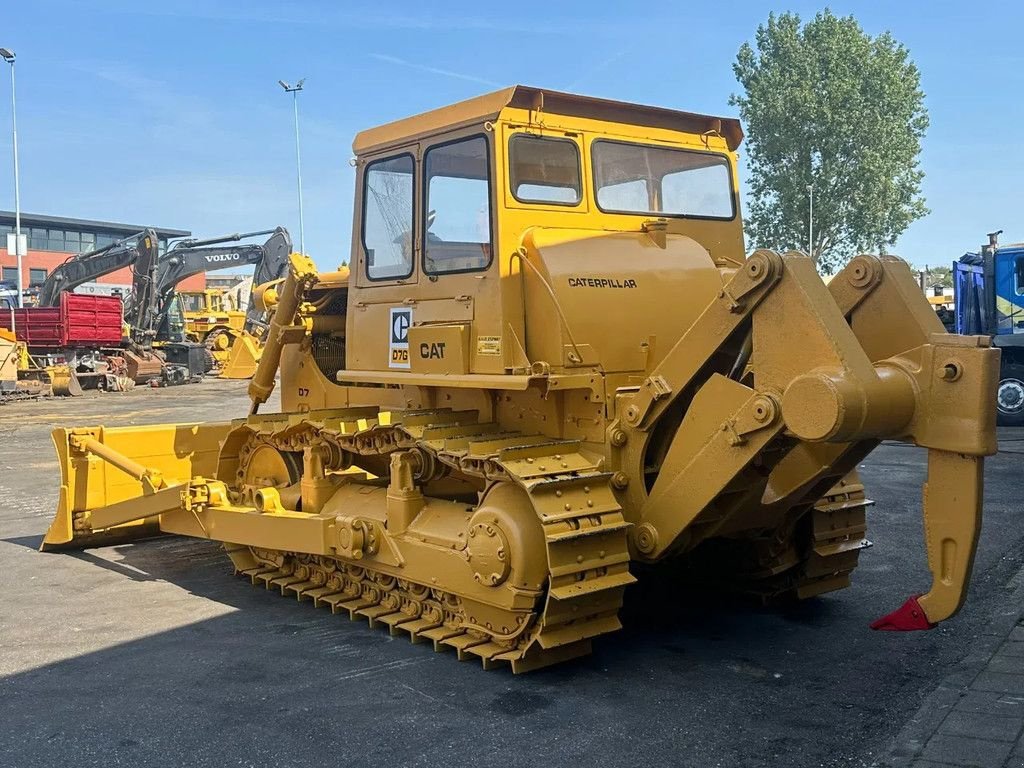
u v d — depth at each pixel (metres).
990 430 3.76
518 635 4.81
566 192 5.39
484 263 5.17
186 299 36.69
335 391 6.79
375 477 6.39
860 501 5.88
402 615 5.66
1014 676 4.54
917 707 4.36
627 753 3.96
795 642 5.30
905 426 3.98
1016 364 15.76
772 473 4.97
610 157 5.63
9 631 5.79
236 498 6.99
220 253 30.95
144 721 4.41
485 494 4.97
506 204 5.08
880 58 44.59
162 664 5.17
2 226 56.03
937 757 3.67
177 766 3.94
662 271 5.43
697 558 6.21
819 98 43.81
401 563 5.45
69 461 7.86
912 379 3.98
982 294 17.41
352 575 6.02
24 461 13.41
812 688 4.63
